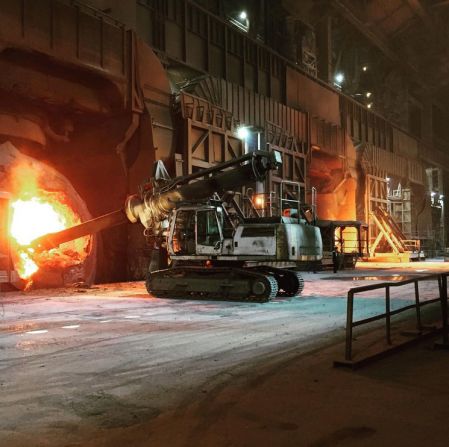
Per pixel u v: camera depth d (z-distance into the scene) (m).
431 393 5.87
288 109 37.69
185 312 13.10
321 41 48.66
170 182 17.33
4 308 14.06
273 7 43.56
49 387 6.48
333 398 5.75
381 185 49.97
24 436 4.88
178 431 4.90
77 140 25.84
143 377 6.88
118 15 24.81
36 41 20.14
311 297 16.61
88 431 4.98
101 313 12.99
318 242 16.91
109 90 23.84
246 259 15.35
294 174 36.72
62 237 19.53
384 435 4.64
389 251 48.00
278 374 6.88
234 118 31.05
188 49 31.59
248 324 11.16
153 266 17.72
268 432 4.79
